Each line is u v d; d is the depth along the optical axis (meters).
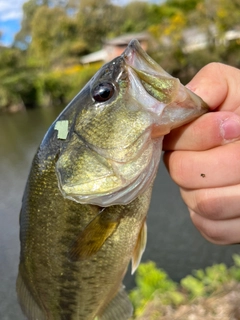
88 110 0.14
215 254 0.53
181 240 0.58
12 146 1.64
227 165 0.13
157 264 0.53
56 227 0.14
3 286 0.55
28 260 0.15
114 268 0.15
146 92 0.13
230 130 0.13
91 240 0.14
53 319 0.15
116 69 0.13
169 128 0.13
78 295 0.15
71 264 0.14
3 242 0.70
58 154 0.14
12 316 0.48
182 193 0.15
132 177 0.14
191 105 0.13
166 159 0.15
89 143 0.14
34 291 0.15
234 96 0.14
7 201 0.96
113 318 0.16
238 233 0.14
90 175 0.14
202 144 0.13
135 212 0.15
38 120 2.32
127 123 0.13
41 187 0.14
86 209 0.14
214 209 0.13
